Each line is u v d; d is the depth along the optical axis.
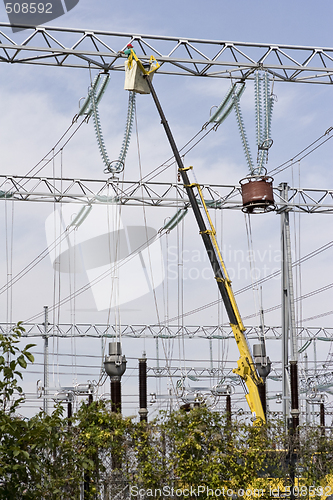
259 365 20.23
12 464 8.50
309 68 19.59
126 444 13.60
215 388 22.03
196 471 13.62
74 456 11.77
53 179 22.84
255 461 14.09
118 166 19.83
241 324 16.23
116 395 16.73
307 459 14.59
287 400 22.50
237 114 18.66
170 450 13.74
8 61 17.84
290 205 23.44
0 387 8.44
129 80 17.23
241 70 19.36
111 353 16.83
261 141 17.95
